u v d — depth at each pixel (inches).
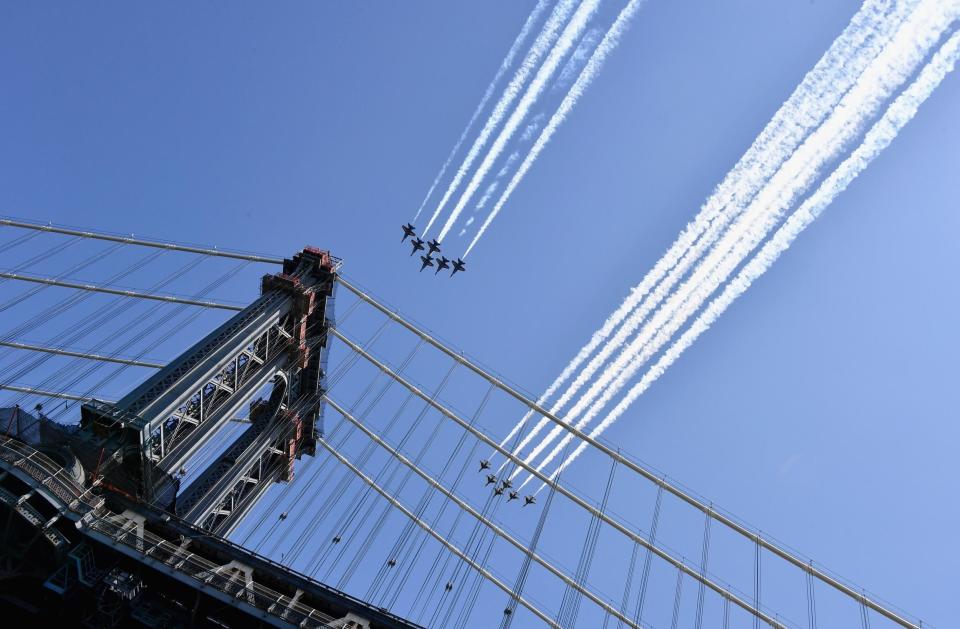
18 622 1306.6
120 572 1273.4
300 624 1210.0
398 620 1239.5
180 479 1507.1
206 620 1288.1
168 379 1555.1
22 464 1289.4
